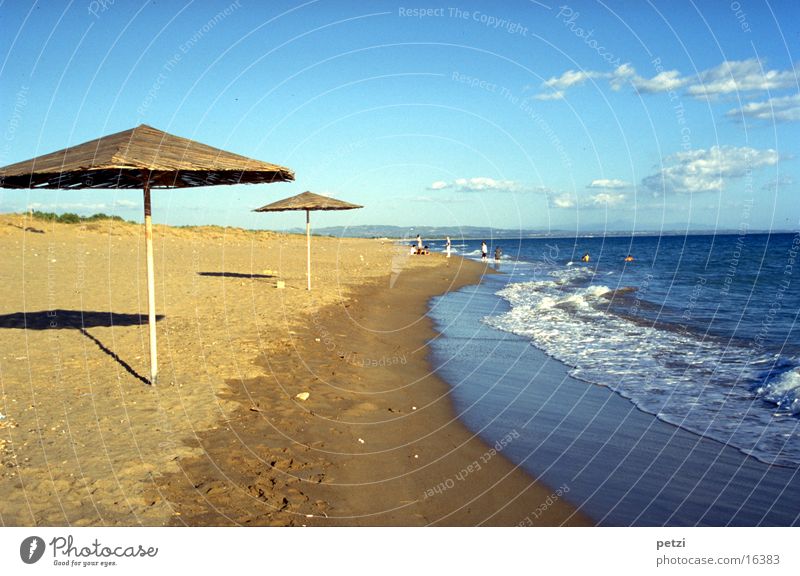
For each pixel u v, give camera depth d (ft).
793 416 23.77
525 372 32.55
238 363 28.25
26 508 13.78
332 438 20.58
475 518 15.89
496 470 19.13
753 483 17.98
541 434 22.66
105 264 67.51
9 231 87.35
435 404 26.35
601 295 70.54
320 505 15.64
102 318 37.73
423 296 68.64
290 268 84.74
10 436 17.93
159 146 21.65
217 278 62.54
